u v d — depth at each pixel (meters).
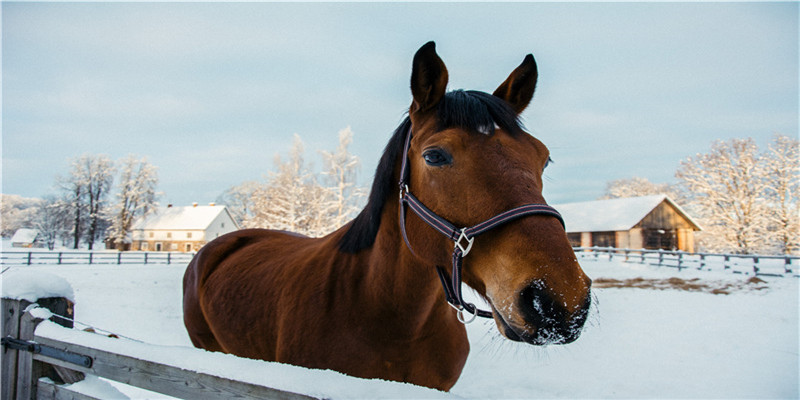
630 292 11.93
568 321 1.04
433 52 1.53
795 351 6.00
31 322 1.94
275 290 2.14
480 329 7.57
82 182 38.47
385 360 1.75
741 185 25.67
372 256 1.83
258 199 32.50
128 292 11.55
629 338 6.78
